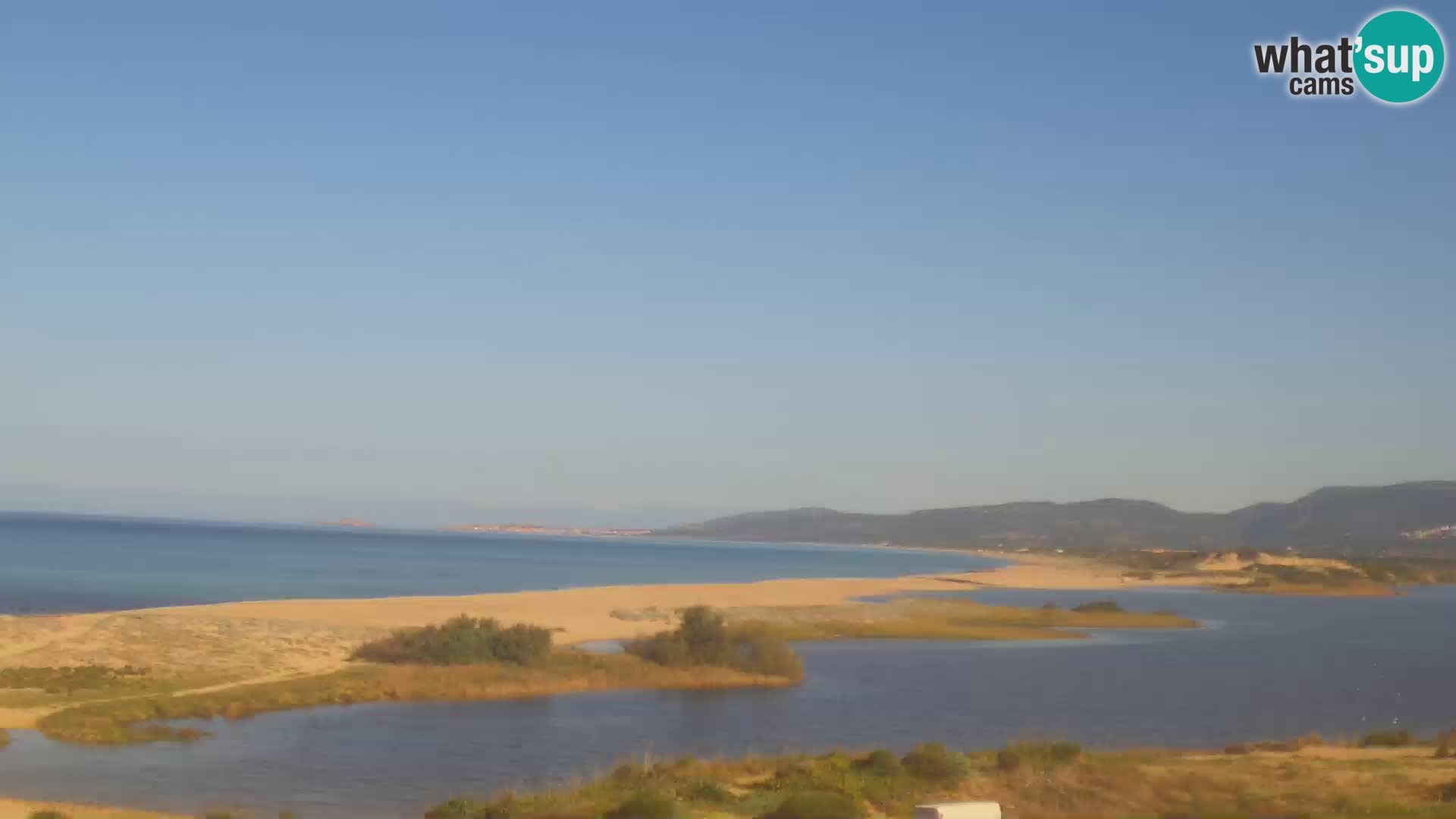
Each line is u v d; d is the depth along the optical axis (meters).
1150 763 30.50
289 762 35.06
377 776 33.47
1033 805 25.41
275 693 45.97
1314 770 29.55
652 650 58.09
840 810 23.06
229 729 40.38
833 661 66.44
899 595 126.25
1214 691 55.69
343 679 49.50
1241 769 29.69
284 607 79.00
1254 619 111.44
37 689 44.22
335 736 39.56
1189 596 151.88
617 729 42.75
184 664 51.06
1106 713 48.22
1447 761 31.47
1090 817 24.33
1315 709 50.16
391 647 56.16
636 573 182.38
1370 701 53.06
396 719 43.41
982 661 68.19
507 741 39.72
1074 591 155.25
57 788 30.47
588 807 24.28
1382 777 28.50
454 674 51.34
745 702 49.78
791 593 119.69
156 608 82.44
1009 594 141.00
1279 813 24.09
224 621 64.75
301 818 27.53
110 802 29.06
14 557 169.75
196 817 26.44
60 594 102.75
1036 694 53.75
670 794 24.64
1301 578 180.50
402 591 117.00
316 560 193.00
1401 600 155.50
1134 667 66.31
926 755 27.94
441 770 34.47
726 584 139.12
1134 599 141.25
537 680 51.62
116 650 53.16
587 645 67.81
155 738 37.84
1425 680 61.28
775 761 29.66
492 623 58.06
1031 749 29.42
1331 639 87.75
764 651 57.81
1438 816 23.25
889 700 51.12
